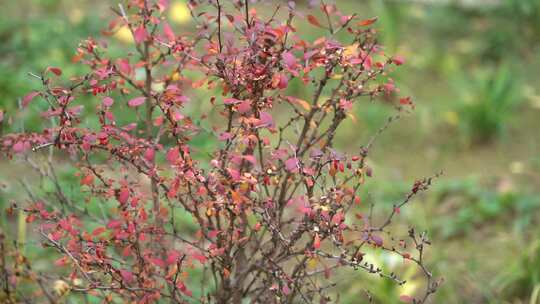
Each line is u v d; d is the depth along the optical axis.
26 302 3.79
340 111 3.38
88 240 3.22
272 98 3.12
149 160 3.19
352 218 5.73
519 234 5.60
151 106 3.50
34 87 6.86
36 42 7.88
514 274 5.00
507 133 7.18
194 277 4.68
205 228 3.57
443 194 6.16
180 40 3.41
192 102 7.09
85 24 8.40
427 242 3.29
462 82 7.41
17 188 5.54
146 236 3.53
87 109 6.34
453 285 5.06
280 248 3.72
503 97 7.05
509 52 8.63
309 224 3.16
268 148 3.36
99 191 3.28
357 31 3.33
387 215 5.87
